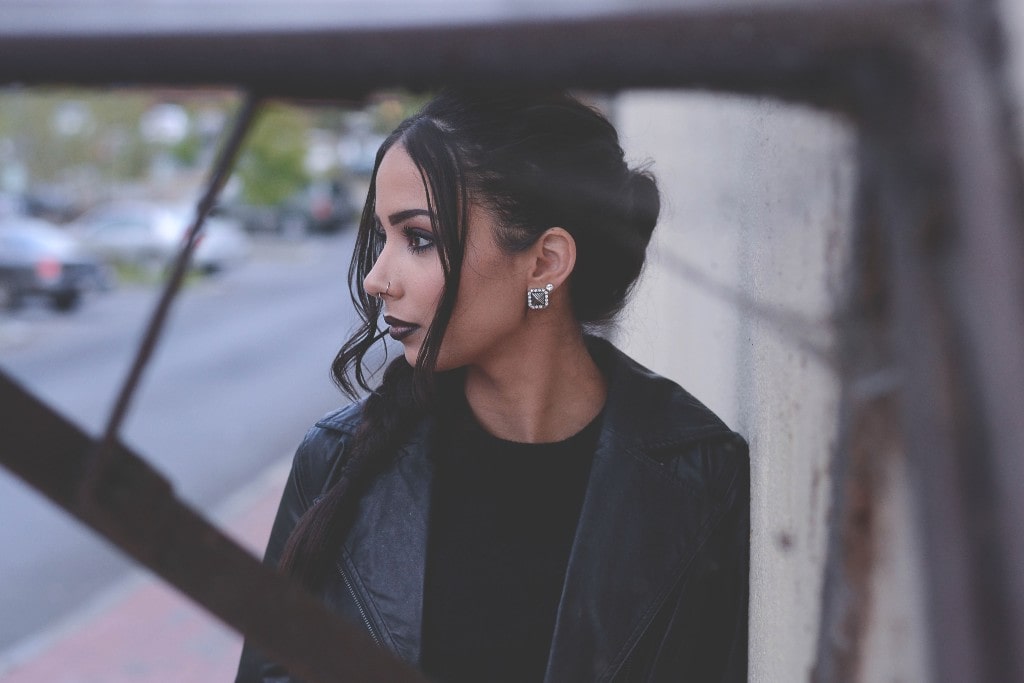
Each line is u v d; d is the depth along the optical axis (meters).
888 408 0.50
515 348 1.17
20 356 12.12
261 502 6.29
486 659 1.16
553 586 1.17
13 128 23.45
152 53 0.43
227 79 0.44
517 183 1.08
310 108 0.51
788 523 0.87
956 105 0.39
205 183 0.53
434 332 1.10
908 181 0.42
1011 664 0.38
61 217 23.14
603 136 1.12
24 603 5.23
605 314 1.22
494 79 0.44
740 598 1.18
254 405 9.18
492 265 1.11
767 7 0.42
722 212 1.27
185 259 0.55
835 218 0.56
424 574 1.15
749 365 1.13
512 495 1.18
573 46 0.43
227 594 0.59
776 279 0.90
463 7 0.43
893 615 0.52
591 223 1.14
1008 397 0.38
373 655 0.63
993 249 0.38
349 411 1.23
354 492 1.17
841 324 0.56
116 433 0.53
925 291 0.41
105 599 5.32
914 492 0.42
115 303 17.81
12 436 0.52
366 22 0.43
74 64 0.43
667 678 1.16
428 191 1.07
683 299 1.63
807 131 0.62
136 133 23.08
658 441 1.18
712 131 1.29
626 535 1.15
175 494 0.57
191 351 11.85
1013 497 0.37
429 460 1.17
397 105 0.50
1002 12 0.39
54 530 6.27
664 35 0.43
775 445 0.96
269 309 14.85
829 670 0.65
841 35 0.41
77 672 4.57
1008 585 0.38
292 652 0.61
